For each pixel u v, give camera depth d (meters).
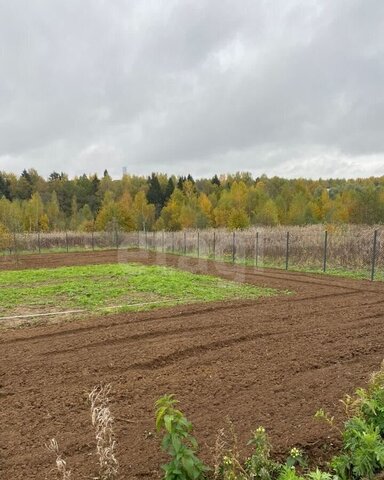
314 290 11.24
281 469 2.89
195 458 2.63
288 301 9.66
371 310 8.41
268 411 3.90
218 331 6.93
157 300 10.04
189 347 6.05
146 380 4.86
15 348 6.24
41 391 4.59
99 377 4.98
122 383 4.79
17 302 10.01
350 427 3.07
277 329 7.01
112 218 33.34
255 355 5.66
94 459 3.18
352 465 2.93
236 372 5.03
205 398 4.29
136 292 11.18
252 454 3.00
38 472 3.01
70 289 11.62
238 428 3.56
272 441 3.31
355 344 6.05
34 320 8.13
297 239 18.39
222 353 5.80
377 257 15.66
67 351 6.03
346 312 8.27
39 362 5.56
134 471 2.99
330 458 3.12
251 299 9.99
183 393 4.44
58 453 3.27
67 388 4.66
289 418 3.73
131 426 3.72
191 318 8.00
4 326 7.69
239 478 2.67
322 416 3.31
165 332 6.99
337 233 17.73
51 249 28.92
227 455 2.94
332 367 5.12
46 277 14.48
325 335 6.57
